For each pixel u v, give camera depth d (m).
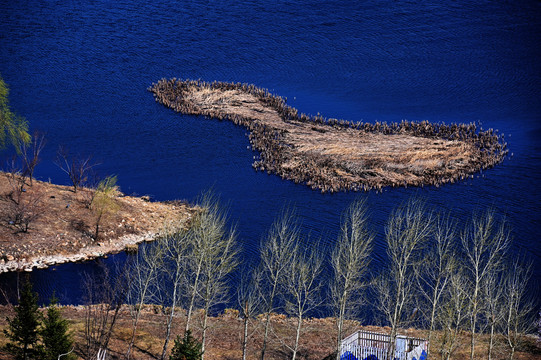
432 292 66.62
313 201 127.38
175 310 74.06
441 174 143.75
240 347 65.25
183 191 134.88
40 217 106.50
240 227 111.31
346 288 56.69
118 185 137.88
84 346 57.78
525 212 122.19
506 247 96.25
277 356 63.22
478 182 140.88
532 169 148.62
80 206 112.38
